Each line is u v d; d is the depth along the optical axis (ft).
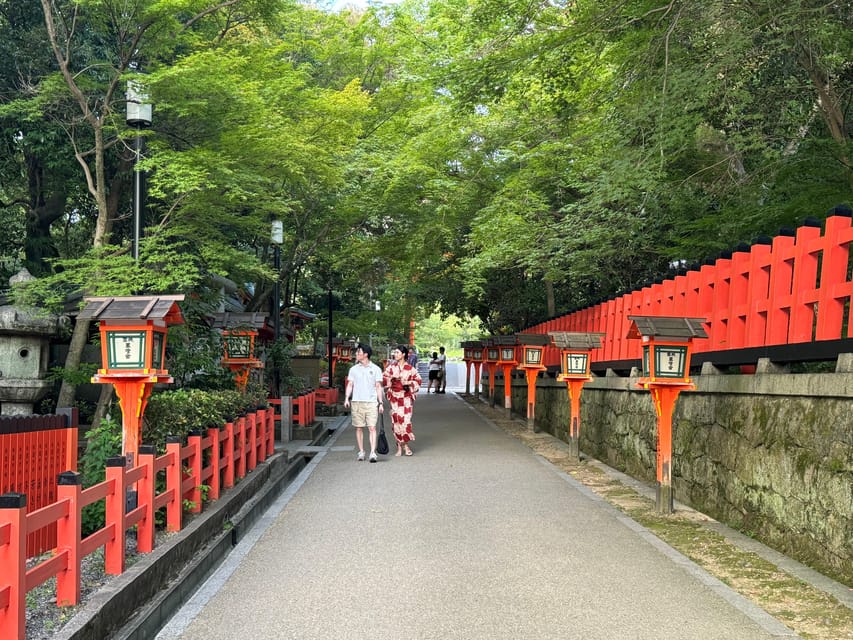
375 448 42.09
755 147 35.42
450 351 255.50
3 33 51.62
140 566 16.83
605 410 42.86
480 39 51.55
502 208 56.49
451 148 66.33
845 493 19.15
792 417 22.35
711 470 27.94
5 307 43.32
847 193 34.73
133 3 41.47
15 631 11.65
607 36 38.32
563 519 25.98
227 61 40.96
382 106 75.77
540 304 88.74
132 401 22.16
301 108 53.36
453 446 47.16
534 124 61.26
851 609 16.65
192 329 42.86
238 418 30.40
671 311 34.22
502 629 15.49
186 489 22.07
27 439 21.44
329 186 57.16
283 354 63.98
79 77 44.34
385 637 15.11
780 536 22.44
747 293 27.35
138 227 36.19
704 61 35.78
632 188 39.45
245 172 45.52
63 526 14.32
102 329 22.04
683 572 19.61
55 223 71.97
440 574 19.42
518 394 75.05
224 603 17.43
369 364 41.68
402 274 82.48
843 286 21.30
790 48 34.37
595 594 17.79
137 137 36.60
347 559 20.98
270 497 30.55
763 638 14.96
